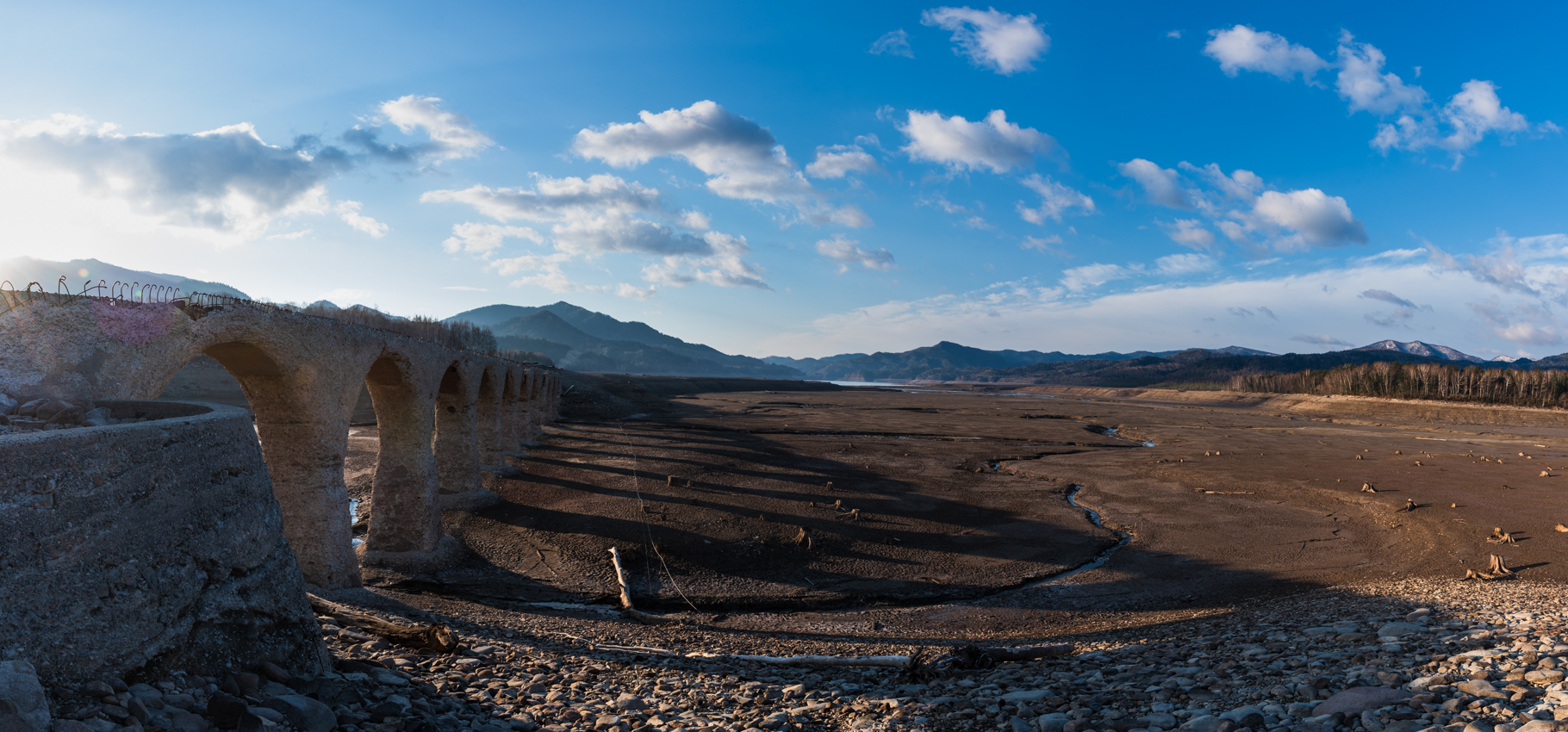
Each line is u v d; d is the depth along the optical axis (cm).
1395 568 3078
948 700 1243
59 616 697
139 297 1658
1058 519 4078
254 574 1020
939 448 7138
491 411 4772
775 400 16988
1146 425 10619
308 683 981
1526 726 795
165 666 823
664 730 1078
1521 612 1705
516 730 1030
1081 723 1037
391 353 2764
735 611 2625
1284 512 4262
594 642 1805
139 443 834
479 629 1823
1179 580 3019
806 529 3616
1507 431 9862
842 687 1430
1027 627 2420
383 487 2966
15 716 572
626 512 3794
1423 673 1101
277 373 2214
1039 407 15275
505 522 3534
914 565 3200
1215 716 1000
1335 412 14225
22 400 1282
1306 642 1518
